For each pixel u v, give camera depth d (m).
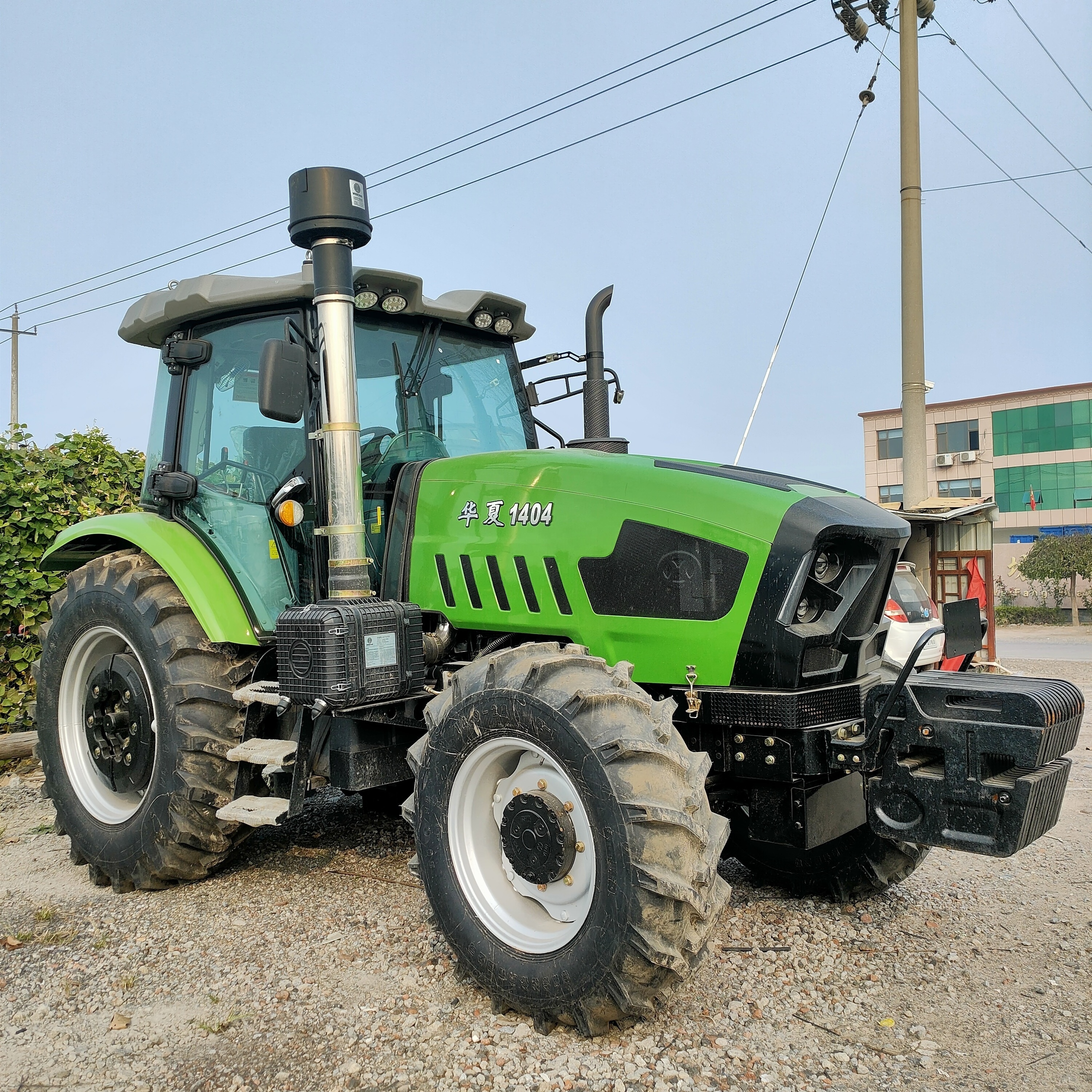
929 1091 2.28
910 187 9.85
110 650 4.22
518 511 3.29
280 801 3.45
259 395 3.20
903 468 10.11
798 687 2.80
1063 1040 2.52
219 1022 2.64
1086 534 34.19
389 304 3.79
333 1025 2.63
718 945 3.15
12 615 6.20
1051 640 20.38
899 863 3.48
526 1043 2.51
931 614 7.79
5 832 4.75
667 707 2.61
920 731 2.59
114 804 4.04
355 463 3.26
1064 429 36.53
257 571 3.81
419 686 3.31
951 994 2.79
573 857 2.56
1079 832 4.45
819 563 2.94
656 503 3.03
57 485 6.34
